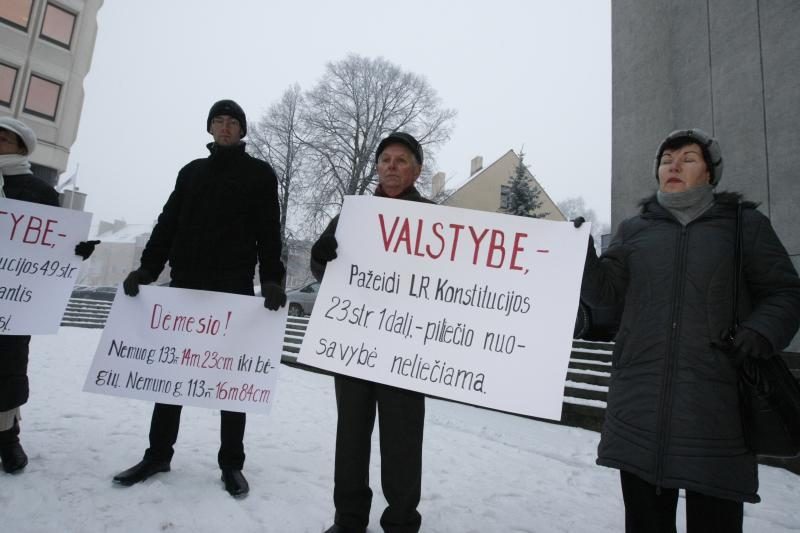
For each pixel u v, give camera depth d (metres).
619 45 10.38
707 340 1.57
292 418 4.40
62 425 3.44
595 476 3.34
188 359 2.56
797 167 6.62
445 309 2.01
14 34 19.02
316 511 2.36
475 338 1.94
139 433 3.41
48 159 20.06
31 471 2.54
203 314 2.60
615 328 7.28
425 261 2.09
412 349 1.99
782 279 1.53
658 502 1.64
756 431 1.46
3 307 2.47
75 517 2.09
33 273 2.59
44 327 2.54
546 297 1.91
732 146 7.55
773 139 6.97
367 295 2.11
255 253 2.78
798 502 2.97
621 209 9.90
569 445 4.08
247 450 3.29
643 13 9.79
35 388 4.61
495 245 2.03
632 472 1.58
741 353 1.44
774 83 7.06
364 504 2.11
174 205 2.82
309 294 14.41
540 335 1.87
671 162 1.80
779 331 1.43
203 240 2.64
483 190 34.34
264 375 2.57
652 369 1.63
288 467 3.00
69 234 2.71
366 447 2.16
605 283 1.91
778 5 7.11
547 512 2.64
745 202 1.72
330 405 5.14
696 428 1.52
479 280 2.01
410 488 2.07
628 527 1.64
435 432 4.32
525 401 1.82
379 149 2.44
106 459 2.81
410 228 2.15
